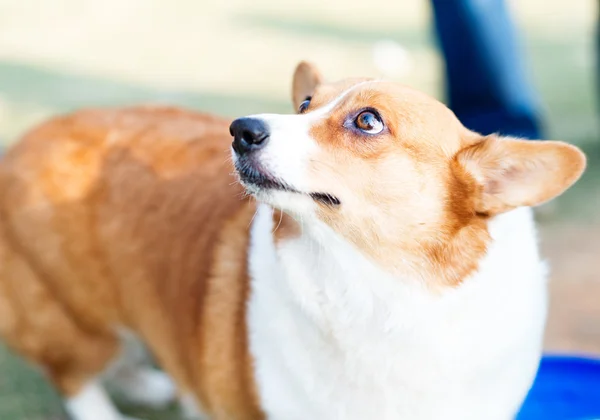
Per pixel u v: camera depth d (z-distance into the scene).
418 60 3.88
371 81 1.44
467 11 2.13
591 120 2.89
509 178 1.41
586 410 1.65
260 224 1.47
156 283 1.56
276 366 1.46
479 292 1.40
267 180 1.39
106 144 1.61
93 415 1.69
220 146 1.58
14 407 1.75
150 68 3.88
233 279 1.50
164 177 1.58
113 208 1.59
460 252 1.40
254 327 1.47
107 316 1.63
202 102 3.29
